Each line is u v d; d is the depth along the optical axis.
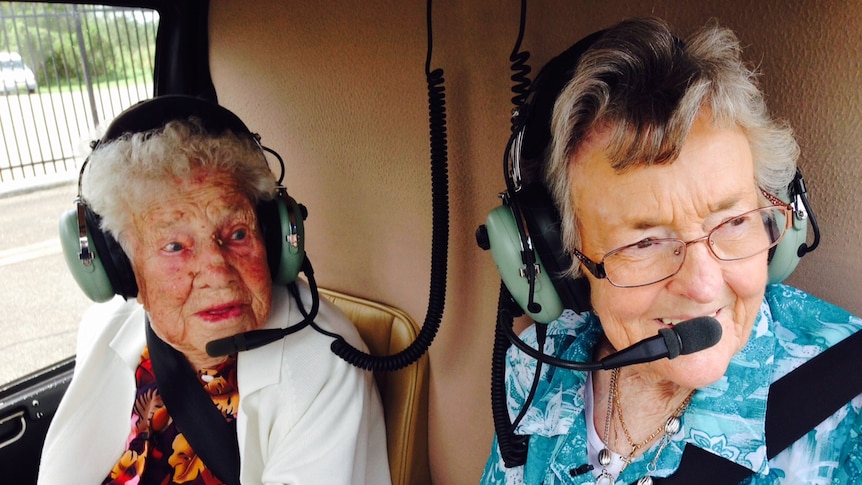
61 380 1.62
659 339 0.76
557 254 0.85
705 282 0.76
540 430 1.05
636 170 0.74
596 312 0.90
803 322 0.92
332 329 1.36
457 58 1.29
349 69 1.49
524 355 1.16
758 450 0.84
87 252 1.12
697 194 0.73
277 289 1.37
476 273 1.41
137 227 1.13
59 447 1.34
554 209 0.85
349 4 1.43
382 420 1.50
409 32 1.35
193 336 1.19
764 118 0.76
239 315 1.20
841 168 0.91
